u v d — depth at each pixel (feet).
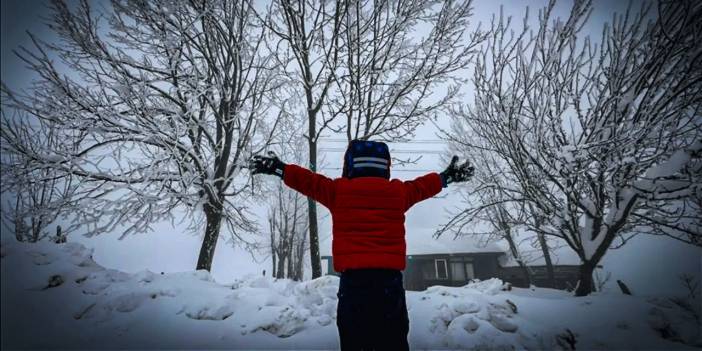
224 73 26.68
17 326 8.96
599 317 12.19
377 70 24.54
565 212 21.79
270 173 5.25
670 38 17.75
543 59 20.84
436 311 11.80
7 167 20.30
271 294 12.19
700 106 18.11
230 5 24.94
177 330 9.59
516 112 21.86
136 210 22.11
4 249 11.84
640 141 18.93
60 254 12.85
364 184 5.22
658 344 11.02
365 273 4.69
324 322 10.74
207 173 26.12
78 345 8.55
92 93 22.88
